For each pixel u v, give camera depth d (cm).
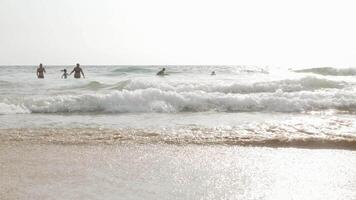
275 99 1074
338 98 1133
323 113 970
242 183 386
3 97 1155
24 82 1853
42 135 635
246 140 593
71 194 346
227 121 825
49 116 921
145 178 400
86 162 463
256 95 1177
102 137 618
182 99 1071
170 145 563
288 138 598
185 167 445
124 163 460
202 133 659
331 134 643
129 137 620
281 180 396
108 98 1061
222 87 1453
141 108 1031
